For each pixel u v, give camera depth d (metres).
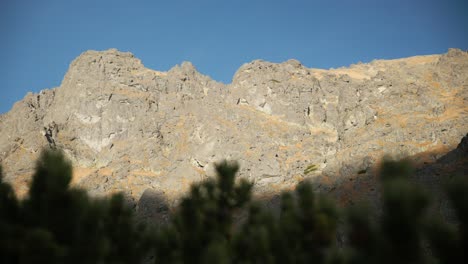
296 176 77.75
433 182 48.91
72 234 13.26
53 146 96.94
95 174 84.75
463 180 10.51
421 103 86.69
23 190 78.94
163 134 97.31
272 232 14.22
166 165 87.94
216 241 14.58
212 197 16.98
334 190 63.19
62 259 12.48
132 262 15.64
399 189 10.76
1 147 100.75
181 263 15.33
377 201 50.16
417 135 73.62
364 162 67.62
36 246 11.75
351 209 11.73
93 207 13.61
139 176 84.69
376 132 81.62
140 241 16.30
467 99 83.75
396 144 72.75
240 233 15.10
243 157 82.19
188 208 16.77
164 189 79.12
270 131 93.75
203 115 97.94
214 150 85.44
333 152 85.88
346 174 67.75
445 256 10.09
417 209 10.50
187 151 89.56
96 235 13.54
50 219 13.15
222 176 17.23
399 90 93.12
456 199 10.35
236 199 17.02
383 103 91.75
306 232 13.87
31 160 90.88
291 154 86.25
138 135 97.00
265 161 80.44
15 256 12.11
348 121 94.38
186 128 97.94
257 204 16.78
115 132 99.81
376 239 10.95
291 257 13.63
